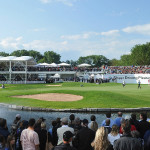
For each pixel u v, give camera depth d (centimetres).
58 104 2544
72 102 2689
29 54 17150
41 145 781
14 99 2948
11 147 612
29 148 684
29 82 6631
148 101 2755
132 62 10862
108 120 894
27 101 2777
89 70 8256
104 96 2991
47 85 5897
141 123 862
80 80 7694
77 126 873
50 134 812
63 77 8762
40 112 2266
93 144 604
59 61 18712
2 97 3159
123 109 2302
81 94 3303
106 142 553
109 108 2309
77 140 682
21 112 2264
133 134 638
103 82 6881
